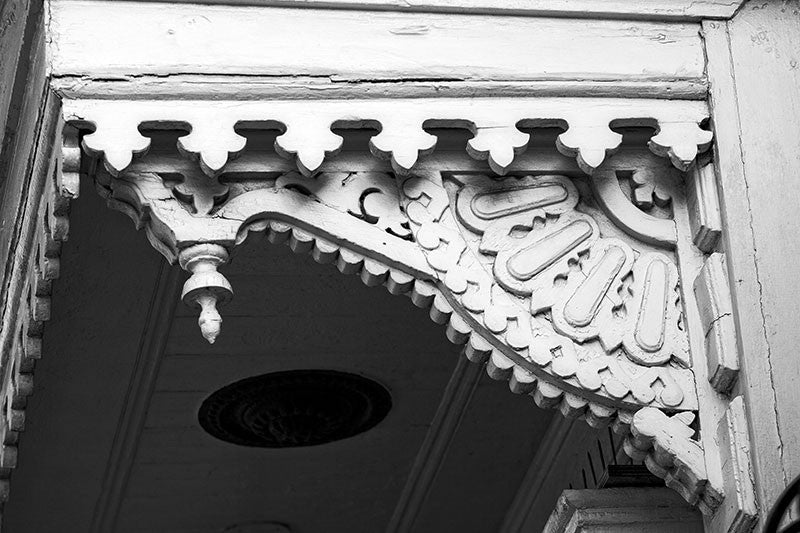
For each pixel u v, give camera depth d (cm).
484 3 417
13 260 447
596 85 415
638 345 402
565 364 396
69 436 583
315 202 400
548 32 420
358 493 635
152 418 582
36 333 434
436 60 409
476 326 400
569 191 416
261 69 398
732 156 417
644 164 422
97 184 396
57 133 389
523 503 632
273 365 565
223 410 582
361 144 406
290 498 634
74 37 391
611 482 452
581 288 405
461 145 412
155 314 533
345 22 409
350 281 531
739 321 398
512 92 410
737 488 384
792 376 393
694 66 425
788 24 435
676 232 416
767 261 406
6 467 475
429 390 583
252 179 399
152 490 620
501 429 598
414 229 402
